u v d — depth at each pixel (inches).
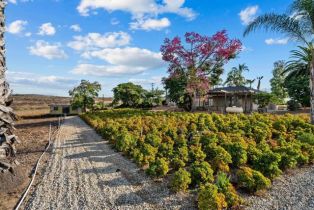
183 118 676.7
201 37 1024.2
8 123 285.3
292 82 1270.9
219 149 316.2
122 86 2090.3
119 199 244.1
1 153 275.9
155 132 485.4
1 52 280.8
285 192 253.8
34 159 398.9
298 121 551.8
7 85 291.6
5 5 286.8
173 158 332.2
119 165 354.3
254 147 341.4
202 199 213.8
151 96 2114.9
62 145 512.7
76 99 2058.3
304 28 602.2
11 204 237.1
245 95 1393.9
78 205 233.9
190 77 1043.9
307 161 327.3
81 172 325.7
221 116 677.9
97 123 786.2
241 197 244.7
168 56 1031.6
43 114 2048.5
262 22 626.8
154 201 239.6
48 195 256.2
